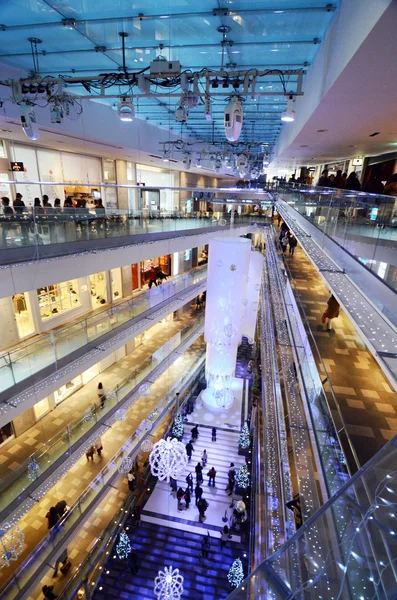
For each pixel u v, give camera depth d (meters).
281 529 4.77
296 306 8.09
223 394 11.01
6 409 6.60
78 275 7.80
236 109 5.21
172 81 5.45
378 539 1.76
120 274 14.87
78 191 12.87
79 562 8.33
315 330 7.47
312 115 4.96
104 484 9.01
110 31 5.31
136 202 16.55
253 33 5.12
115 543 8.97
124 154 13.19
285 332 8.01
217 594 7.96
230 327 9.88
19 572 6.53
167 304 13.16
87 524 9.37
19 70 7.28
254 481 9.54
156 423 11.68
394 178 5.86
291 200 10.81
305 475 4.53
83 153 12.90
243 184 28.61
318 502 4.12
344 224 5.04
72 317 12.22
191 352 17.67
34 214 6.79
